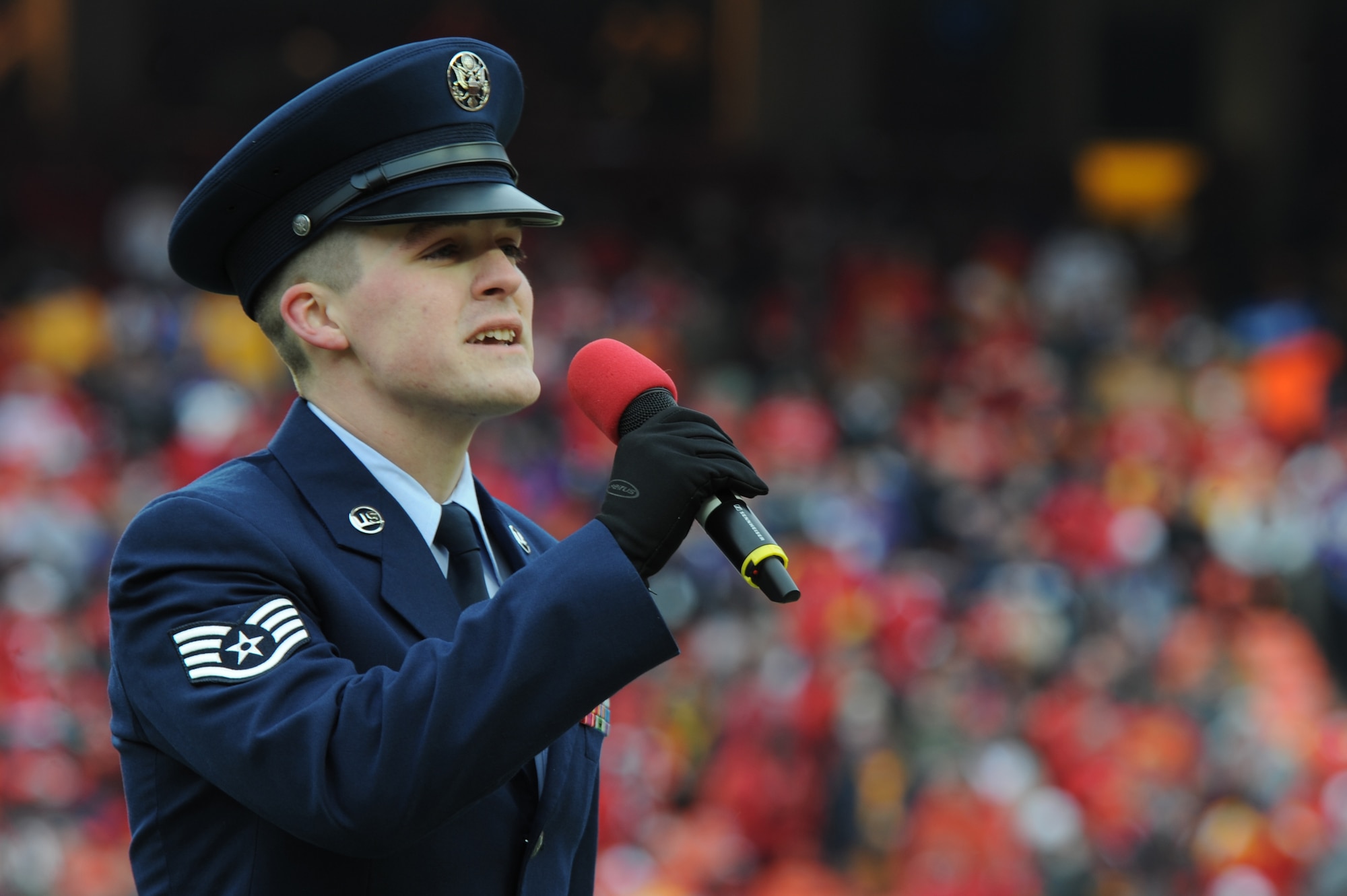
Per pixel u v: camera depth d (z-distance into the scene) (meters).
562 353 52.38
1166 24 81.12
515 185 6.67
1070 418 52.12
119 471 42.88
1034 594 39.44
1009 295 62.22
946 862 30.86
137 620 6.09
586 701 5.68
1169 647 38.44
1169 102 81.31
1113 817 32.38
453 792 5.54
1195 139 80.75
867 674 34.47
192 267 6.96
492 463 42.75
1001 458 49.00
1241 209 77.75
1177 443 50.66
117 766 31.67
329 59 77.62
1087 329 60.38
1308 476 48.16
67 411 45.31
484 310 6.50
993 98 79.12
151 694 6.00
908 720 34.31
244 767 5.66
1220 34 79.19
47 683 32.06
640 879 30.33
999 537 42.75
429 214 6.33
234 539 6.16
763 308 61.81
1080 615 39.19
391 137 6.45
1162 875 31.66
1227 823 31.78
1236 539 45.59
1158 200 78.50
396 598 6.38
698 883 30.52
